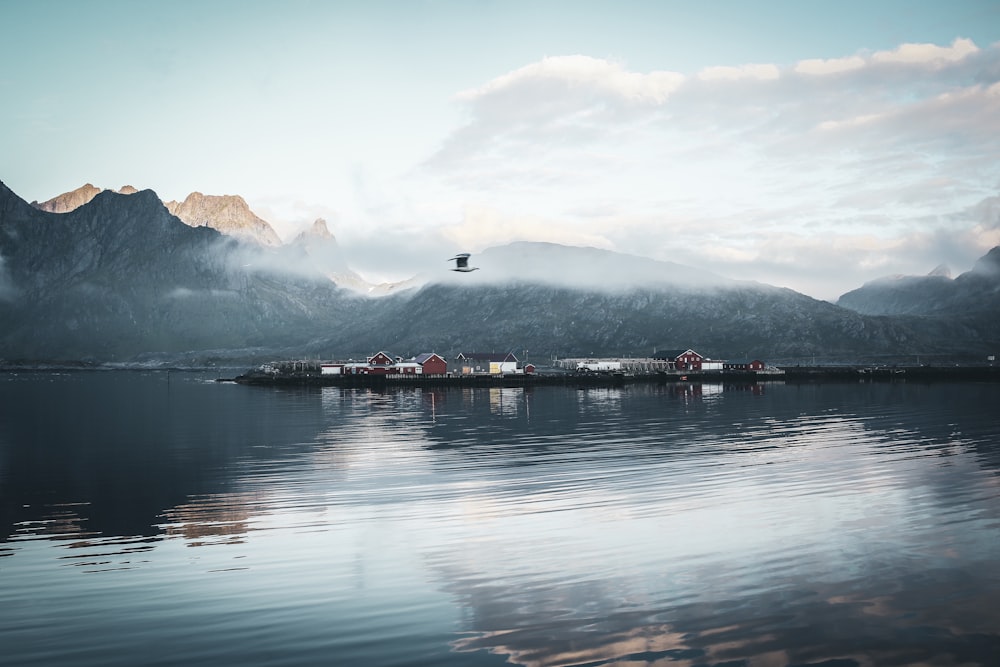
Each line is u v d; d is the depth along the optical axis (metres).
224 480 37.56
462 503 30.84
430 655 16.31
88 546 25.14
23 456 47.53
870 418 67.38
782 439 51.47
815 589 19.81
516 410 84.25
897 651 16.20
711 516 27.80
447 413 81.06
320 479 37.34
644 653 16.27
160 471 40.84
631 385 155.75
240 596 19.98
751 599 19.19
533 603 19.14
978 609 18.34
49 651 16.80
